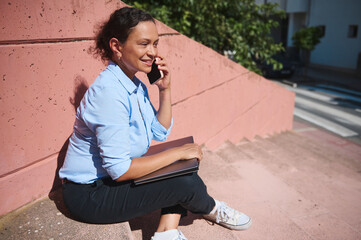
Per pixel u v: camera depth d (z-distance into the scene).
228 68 4.09
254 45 6.04
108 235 1.54
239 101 4.73
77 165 1.52
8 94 1.57
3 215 1.68
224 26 5.36
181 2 4.63
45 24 1.68
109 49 1.45
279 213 2.34
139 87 1.59
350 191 3.84
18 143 1.68
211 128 3.99
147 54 1.39
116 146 1.35
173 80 3.03
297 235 2.11
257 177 3.34
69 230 1.58
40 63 1.70
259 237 2.05
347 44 18.48
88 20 1.92
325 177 4.29
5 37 1.50
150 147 1.89
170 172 1.48
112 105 1.33
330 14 19.45
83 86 1.99
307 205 2.88
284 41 23.69
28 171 1.76
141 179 1.45
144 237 1.79
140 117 1.53
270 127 6.91
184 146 1.65
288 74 16.84
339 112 11.12
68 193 1.56
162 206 1.52
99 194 1.51
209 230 1.94
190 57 3.21
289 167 4.24
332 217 2.71
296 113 11.03
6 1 1.48
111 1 2.06
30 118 1.71
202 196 1.59
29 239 1.52
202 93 3.59
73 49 1.87
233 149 4.16
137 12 1.36
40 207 1.78
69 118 1.94
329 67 20.12
